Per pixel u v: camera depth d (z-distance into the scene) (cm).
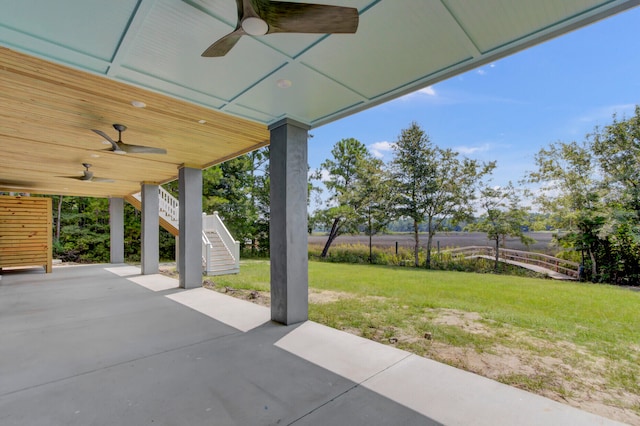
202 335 359
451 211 1134
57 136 474
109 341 341
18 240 855
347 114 394
